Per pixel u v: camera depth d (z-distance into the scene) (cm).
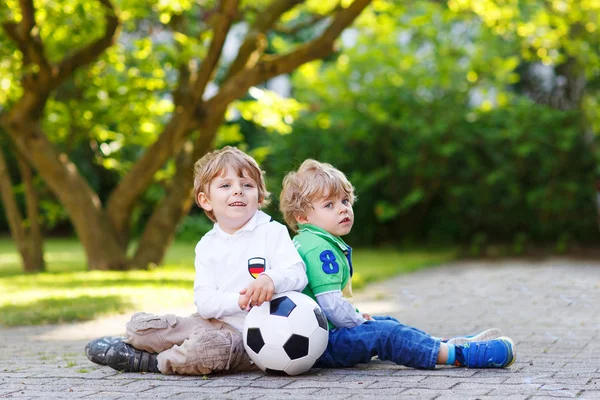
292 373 556
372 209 2494
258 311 557
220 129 1839
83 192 1669
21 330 906
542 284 1420
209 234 594
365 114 2422
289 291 562
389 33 2412
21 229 1805
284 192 621
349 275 616
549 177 2306
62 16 1580
